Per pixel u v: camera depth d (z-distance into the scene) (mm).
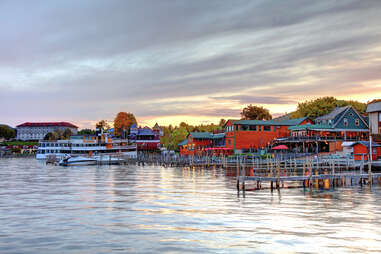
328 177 44688
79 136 127938
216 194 36812
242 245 18078
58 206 29656
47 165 103812
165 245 18156
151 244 18344
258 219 24000
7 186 45906
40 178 58781
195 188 42312
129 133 173375
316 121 105688
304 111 126250
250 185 45906
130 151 126438
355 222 22938
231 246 17922
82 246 18078
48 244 18438
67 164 99750
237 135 102875
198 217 24781
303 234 20016
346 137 94188
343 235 19781
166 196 35375
